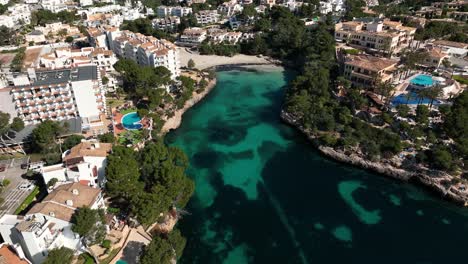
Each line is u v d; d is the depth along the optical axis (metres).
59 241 79.25
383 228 103.00
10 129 126.44
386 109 149.00
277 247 95.94
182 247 87.38
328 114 149.62
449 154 120.50
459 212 109.62
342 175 126.25
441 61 189.50
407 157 127.06
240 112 173.88
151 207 86.06
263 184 120.88
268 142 146.88
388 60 187.62
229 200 112.69
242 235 99.50
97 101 148.62
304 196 115.56
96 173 103.25
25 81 136.50
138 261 83.44
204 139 148.75
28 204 99.00
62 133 129.38
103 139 125.25
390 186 120.88
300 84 177.12
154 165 103.19
